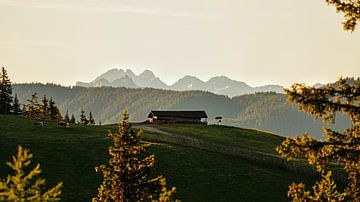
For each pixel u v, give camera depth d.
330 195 17.12
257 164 83.69
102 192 28.70
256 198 62.88
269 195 64.44
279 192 66.12
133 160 28.59
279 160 84.62
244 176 71.94
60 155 73.56
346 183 72.56
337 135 16.11
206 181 67.88
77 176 64.69
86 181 62.81
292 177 75.69
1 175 62.12
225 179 69.44
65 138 86.50
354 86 15.62
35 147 76.81
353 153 15.66
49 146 78.25
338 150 15.81
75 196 56.50
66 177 63.78
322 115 15.65
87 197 56.59
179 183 66.12
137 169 28.41
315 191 17.59
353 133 16.06
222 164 77.69
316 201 16.98
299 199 17.06
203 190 64.12
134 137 28.98
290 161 83.62
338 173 75.12
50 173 64.75
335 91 15.62
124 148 28.59
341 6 15.98
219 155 85.81
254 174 73.56
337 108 15.45
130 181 27.98
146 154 76.88
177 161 76.00
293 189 17.19
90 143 83.12
